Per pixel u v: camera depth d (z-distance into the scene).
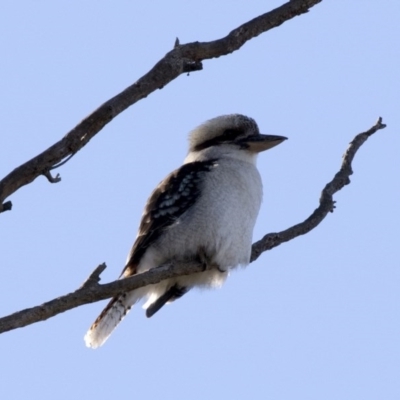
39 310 7.73
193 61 8.52
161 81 8.16
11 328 7.59
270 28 8.81
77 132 7.69
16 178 7.46
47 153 7.53
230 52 8.62
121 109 7.93
